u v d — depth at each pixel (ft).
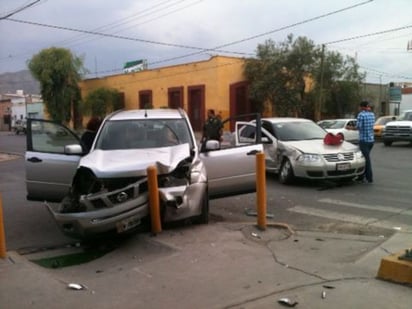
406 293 14.76
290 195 34.12
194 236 21.62
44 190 26.03
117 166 21.74
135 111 29.14
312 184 38.86
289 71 125.29
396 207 28.94
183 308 14.24
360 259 18.10
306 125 43.01
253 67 129.18
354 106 137.69
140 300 15.01
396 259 15.83
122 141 25.50
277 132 41.19
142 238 21.56
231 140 49.47
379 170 46.88
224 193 26.25
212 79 130.93
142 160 22.39
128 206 20.86
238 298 14.66
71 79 176.86
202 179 23.15
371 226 24.47
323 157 36.76
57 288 16.33
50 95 176.86
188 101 139.13
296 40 126.00
